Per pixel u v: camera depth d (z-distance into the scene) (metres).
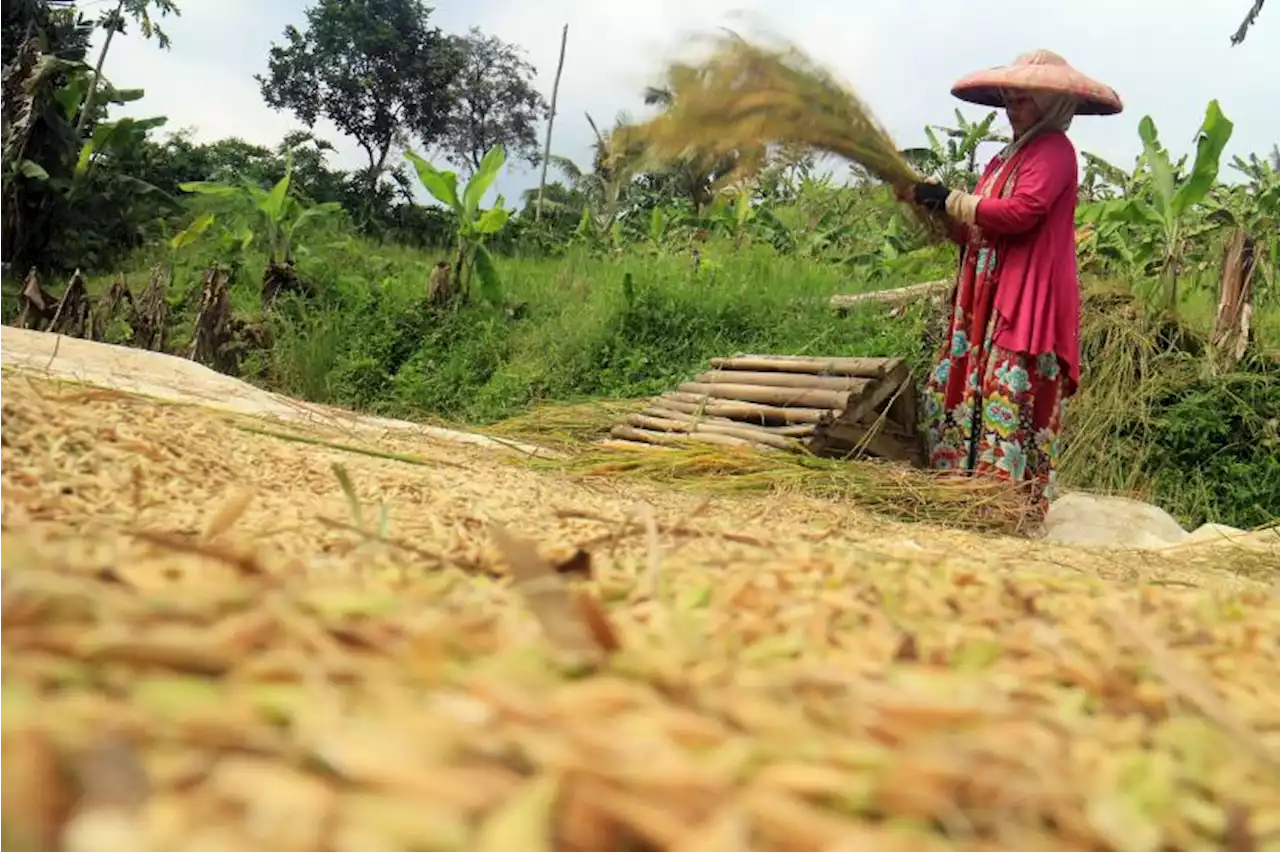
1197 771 0.96
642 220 20.78
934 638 1.47
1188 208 10.82
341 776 0.62
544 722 0.73
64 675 0.73
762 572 1.88
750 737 0.80
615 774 0.65
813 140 6.07
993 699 1.04
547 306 14.06
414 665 0.85
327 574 1.54
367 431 6.09
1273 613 1.80
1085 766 0.90
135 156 22.78
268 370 12.65
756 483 5.75
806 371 7.23
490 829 0.56
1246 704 1.28
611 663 0.98
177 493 2.86
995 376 6.26
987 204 6.11
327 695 0.73
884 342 10.81
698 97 5.90
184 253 17.22
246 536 2.18
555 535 2.76
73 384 4.39
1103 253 11.07
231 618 0.91
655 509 4.20
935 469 6.46
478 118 46.69
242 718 0.66
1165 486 8.48
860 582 1.82
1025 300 6.18
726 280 13.13
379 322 13.52
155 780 0.57
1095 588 1.97
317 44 43.12
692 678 1.00
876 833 0.67
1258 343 9.42
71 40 22.36
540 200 27.02
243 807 0.55
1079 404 8.98
